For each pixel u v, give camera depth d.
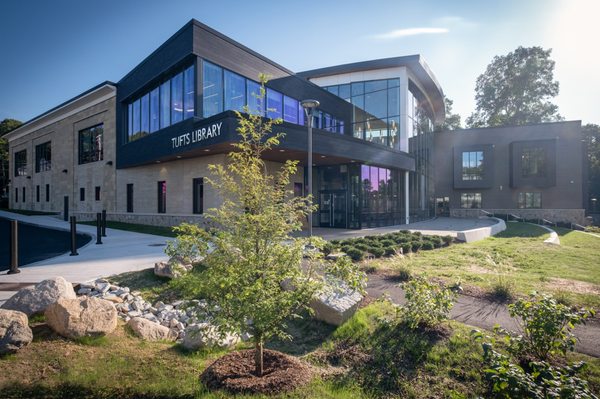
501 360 3.12
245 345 4.89
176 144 16.30
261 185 3.85
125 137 23.09
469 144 40.06
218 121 13.53
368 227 20.91
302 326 5.38
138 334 4.82
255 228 3.61
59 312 4.46
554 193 36.66
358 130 26.02
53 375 3.67
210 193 16.81
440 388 3.72
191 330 4.50
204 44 15.81
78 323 4.42
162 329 5.11
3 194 53.53
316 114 23.02
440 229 20.89
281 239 3.84
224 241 3.64
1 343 3.88
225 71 16.92
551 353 3.95
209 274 3.55
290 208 3.92
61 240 15.23
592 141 55.81
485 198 39.41
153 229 18.00
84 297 4.81
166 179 19.73
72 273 7.81
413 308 4.82
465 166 39.78
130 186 22.86
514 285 6.91
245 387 3.47
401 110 24.52
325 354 4.56
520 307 4.20
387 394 3.66
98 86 24.75
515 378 2.70
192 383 3.64
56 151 30.94
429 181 34.53
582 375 3.71
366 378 3.94
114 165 23.69
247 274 3.40
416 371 4.02
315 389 3.61
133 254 10.50
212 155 16.75
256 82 18.64
